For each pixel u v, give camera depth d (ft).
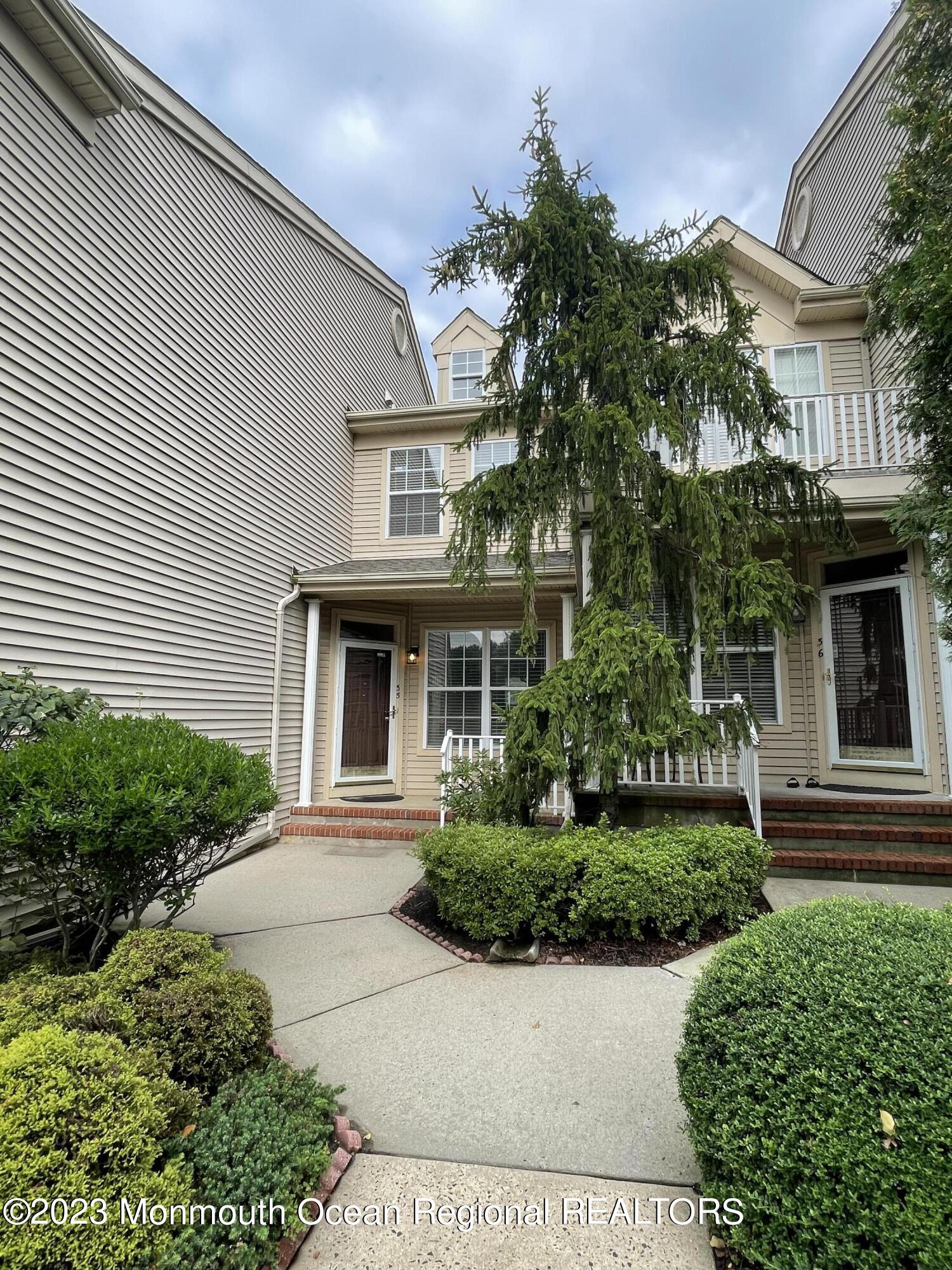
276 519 24.41
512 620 28.91
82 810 9.69
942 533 13.74
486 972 12.21
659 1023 10.08
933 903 14.80
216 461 20.53
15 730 11.25
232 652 21.29
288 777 24.57
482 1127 7.70
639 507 16.46
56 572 13.97
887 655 21.53
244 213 22.74
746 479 16.16
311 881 18.28
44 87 13.84
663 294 16.16
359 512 31.71
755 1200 5.48
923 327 12.89
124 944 9.21
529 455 17.98
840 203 31.17
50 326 13.87
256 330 23.31
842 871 16.65
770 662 24.04
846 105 29.48
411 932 14.40
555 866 13.16
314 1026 10.12
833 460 23.80
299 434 26.48
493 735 28.45
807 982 6.26
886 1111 5.13
